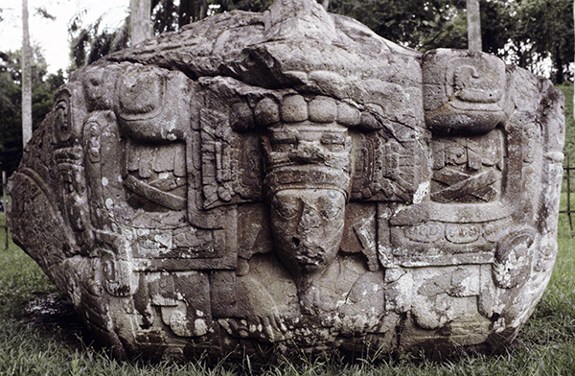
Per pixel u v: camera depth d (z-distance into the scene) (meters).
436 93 2.51
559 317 3.38
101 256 2.60
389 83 2.46
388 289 2.50
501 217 2.59
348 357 2.58
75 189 2.66
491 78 2.54
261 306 2.46
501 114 2.56
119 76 2.57
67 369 2.44
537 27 14.25
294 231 2.33
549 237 2.74
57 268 2.88
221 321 2.51
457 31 12.52
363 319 2.48
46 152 2.97
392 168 2.46
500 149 2.63
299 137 2.32
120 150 2.57
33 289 4.54
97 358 2.58
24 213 3.16
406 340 2.58
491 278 2.59
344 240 2.49
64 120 2.69
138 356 2.62
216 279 2.49
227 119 2.46
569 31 14.21
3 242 8.34
